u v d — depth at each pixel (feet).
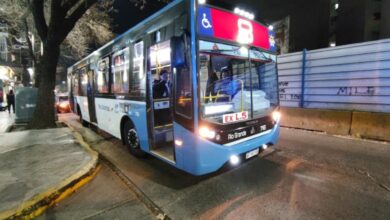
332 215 9.47
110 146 21.31
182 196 11.41
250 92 13.26
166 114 16.53
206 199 11.04
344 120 22.67
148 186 12.63
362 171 13.83
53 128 27.89
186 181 13.14
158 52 14.47
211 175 13.80
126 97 17.24
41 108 28.60
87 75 27.55
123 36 17.60
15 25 49.37
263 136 13.64
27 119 33.14
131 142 17.67
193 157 10.80
